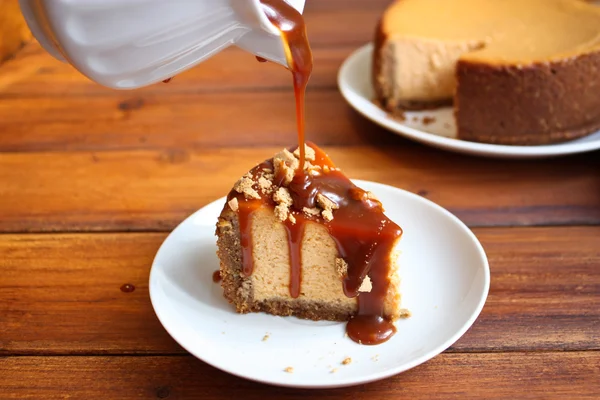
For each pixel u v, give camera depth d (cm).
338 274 49
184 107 73
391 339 47
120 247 56
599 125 67
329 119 71
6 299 52
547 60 63
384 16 77
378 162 65
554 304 50
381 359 46
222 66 80
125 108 73
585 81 64
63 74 79
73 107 73
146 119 71
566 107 64
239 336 48
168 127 70
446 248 52
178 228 54
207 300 50
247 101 74
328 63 79
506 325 49
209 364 45
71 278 53
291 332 49
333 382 43
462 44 72
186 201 60
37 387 46
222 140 68
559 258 54
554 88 64
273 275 50
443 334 47
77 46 39
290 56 45
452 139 63
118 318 50
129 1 39
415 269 51
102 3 38
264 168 52
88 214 59
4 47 82
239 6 41
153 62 41
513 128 65
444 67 73
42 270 54
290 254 49
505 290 52
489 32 73
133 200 61
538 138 65
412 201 56
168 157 66
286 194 50
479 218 58
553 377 46
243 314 50
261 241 49
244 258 50
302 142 50
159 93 75
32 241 57
